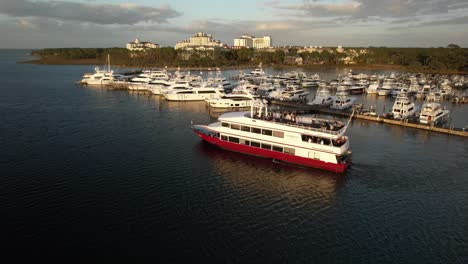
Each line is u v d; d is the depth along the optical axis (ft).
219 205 175.42
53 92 527.40
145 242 143.84
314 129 220.84
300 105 434.30
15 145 256.73
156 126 321.52
